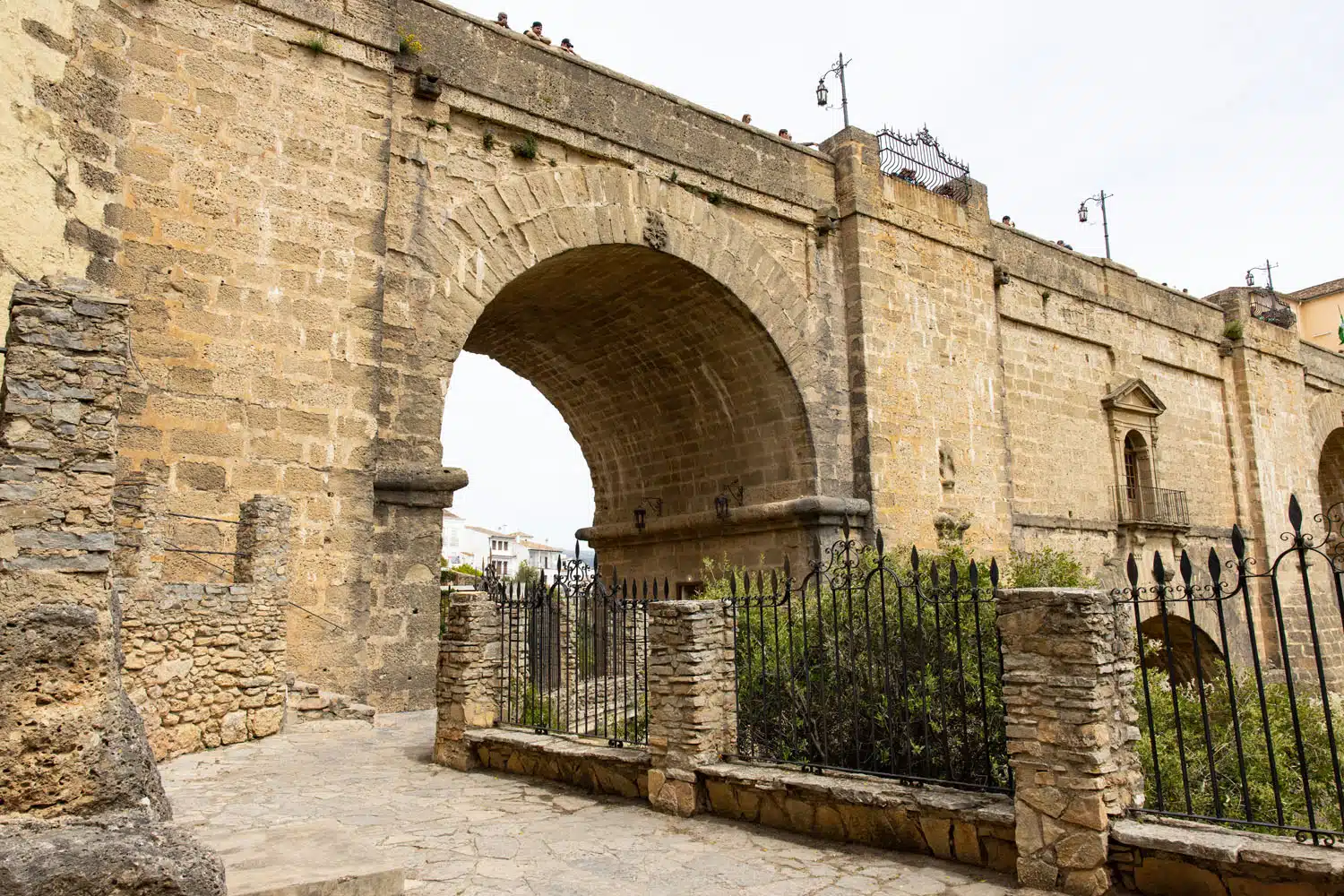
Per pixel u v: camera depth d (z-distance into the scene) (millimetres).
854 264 20453
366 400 13180
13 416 4664
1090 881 5883
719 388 20984
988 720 8773
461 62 15398
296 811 7797
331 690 12242
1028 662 6355
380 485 13195
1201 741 11852
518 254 15617
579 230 16422
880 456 19891
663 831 7598
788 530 19469
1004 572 19109
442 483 13664
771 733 9531
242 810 7699
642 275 18719
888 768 8531
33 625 4445
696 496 22625
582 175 16594
